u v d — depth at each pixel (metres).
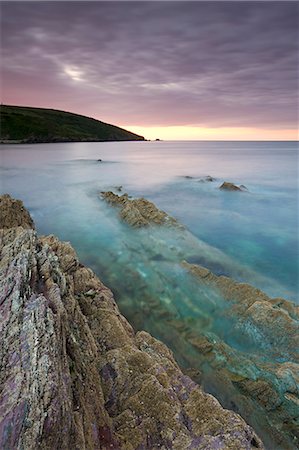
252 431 7.50
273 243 23.94
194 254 20.84
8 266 9.89
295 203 36.59
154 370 8.58
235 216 31.30
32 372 6.14
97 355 9.10
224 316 13.79
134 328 13.80
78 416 6.29
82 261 20.31
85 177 56.97
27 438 5.15
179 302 15.20
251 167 73.88
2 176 56.22
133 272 18.33
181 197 39.53
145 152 136.12
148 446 6.78
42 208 33.28
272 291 16.45
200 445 6.81
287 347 11.65
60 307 8.52
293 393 9.75
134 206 27.89
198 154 124.31
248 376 10.72
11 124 178.38
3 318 7.48
